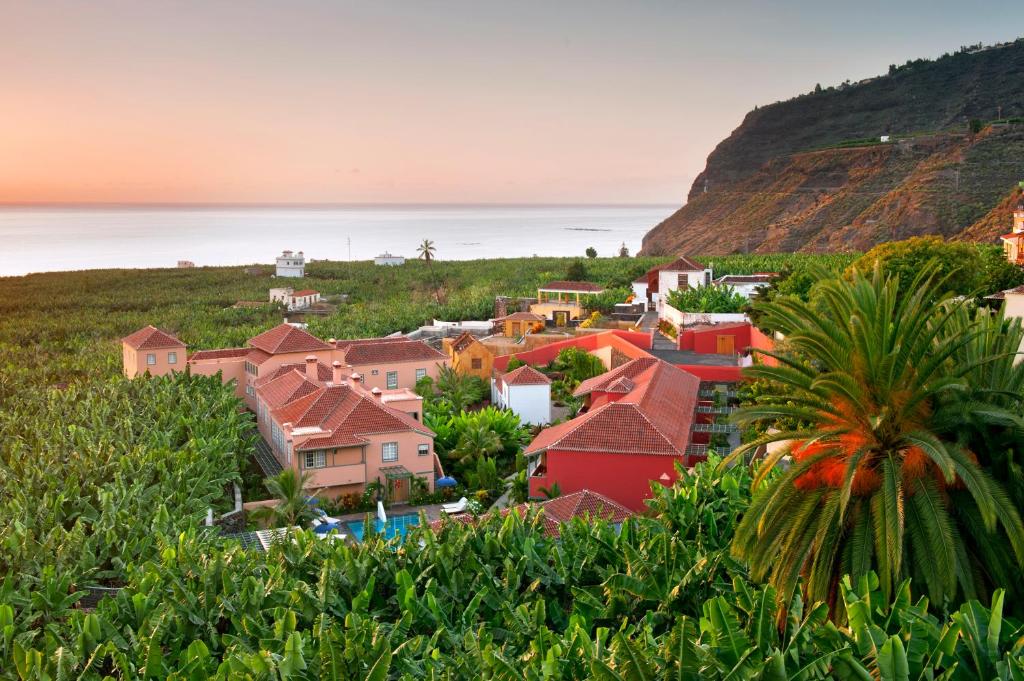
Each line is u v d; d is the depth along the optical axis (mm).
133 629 28859
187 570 31422
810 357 26656
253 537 43375
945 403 22453
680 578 27422
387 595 31453
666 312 93812
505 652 24594
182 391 64875
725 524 33719
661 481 45156
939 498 21156
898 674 17703
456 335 101875
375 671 21531
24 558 35312
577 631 22922
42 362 99812
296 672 22859
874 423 20984
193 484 45656
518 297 128375
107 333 122625
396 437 53812
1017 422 20500
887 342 22078
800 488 22938
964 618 18844
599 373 73438
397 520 50188
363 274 189125
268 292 164125
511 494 50688
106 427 58125
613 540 31828
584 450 45906
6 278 191750
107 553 37406
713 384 66562
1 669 27359
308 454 52062
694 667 19578
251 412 71250
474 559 31266
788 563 22328
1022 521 21125
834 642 19531
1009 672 17578
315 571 32219
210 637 28188
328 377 68438
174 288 176875
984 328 23094
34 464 49344
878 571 21688
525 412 67562
